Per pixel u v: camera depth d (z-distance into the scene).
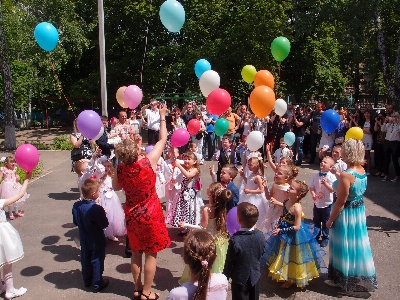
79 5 21.09
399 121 8.84
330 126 5.11
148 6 19.20
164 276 4.32
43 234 5.71
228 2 19.94
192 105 11.41
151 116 9.45
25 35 16.14
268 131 11.04
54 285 4.14
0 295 3.88
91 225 3.87
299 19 16.08
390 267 4.45
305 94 24.39
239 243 3.06
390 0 15.88
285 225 3.92
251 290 3.14
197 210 5.22
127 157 3.45
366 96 37.22
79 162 5.52
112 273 4.42
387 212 6.54
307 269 3.88
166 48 20.00
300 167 10.75
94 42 20.80
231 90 20.92
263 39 17.84
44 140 19.00
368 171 9.70
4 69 14.80
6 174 6.41
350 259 3.81
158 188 5.77
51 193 8.16
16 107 25.92
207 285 2.30
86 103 27.72
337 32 15.30
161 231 3.62
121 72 21.08
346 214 3.80
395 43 19.91
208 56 18.59
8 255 3.71
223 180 4.48
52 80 20.31
